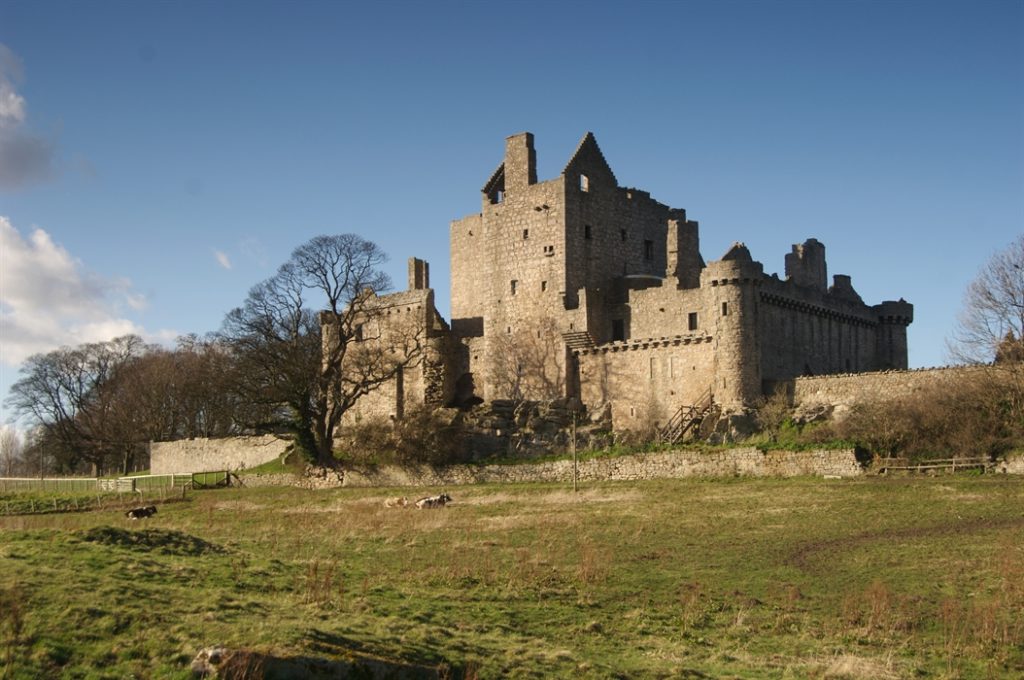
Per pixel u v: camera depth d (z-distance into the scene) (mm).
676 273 94750
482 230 104812
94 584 30078
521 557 43188
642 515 55969
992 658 30750
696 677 28312
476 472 83688
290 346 92312
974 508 53219
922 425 70250
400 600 34750
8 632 25500
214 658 24234
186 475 102000
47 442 131125
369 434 90312
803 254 104750
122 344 143250
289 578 36250
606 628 33312
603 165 102625
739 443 76312
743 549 45562
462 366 103562
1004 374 71125
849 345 98125
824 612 35469
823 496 59688
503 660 28312
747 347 83812
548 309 97688
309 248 94625
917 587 38312
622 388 92188
